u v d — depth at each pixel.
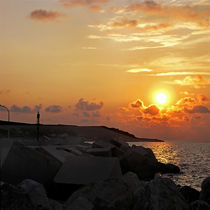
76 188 19.94
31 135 169.50
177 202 14.77
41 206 13.02
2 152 19.98
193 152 144.75
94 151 37.53
